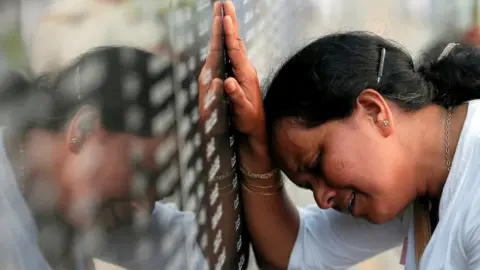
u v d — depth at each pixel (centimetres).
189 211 83
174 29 74
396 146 109
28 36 44
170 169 74
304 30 195
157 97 68
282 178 131
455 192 107
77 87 51
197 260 87
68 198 50
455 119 113
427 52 128
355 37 114
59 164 49
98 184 56
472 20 270
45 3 46
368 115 108
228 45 104
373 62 110
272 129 115
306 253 136
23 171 45
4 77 42
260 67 141
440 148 112
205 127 91
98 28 54
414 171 113
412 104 112
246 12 125
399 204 114
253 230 131
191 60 82
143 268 68
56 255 49
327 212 142
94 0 54
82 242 53
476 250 103
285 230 134
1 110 42
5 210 43
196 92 85
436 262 109
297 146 111
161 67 69
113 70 57
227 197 109
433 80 118
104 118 56
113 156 58
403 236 138
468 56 118
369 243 139
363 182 108
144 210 67
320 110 106
